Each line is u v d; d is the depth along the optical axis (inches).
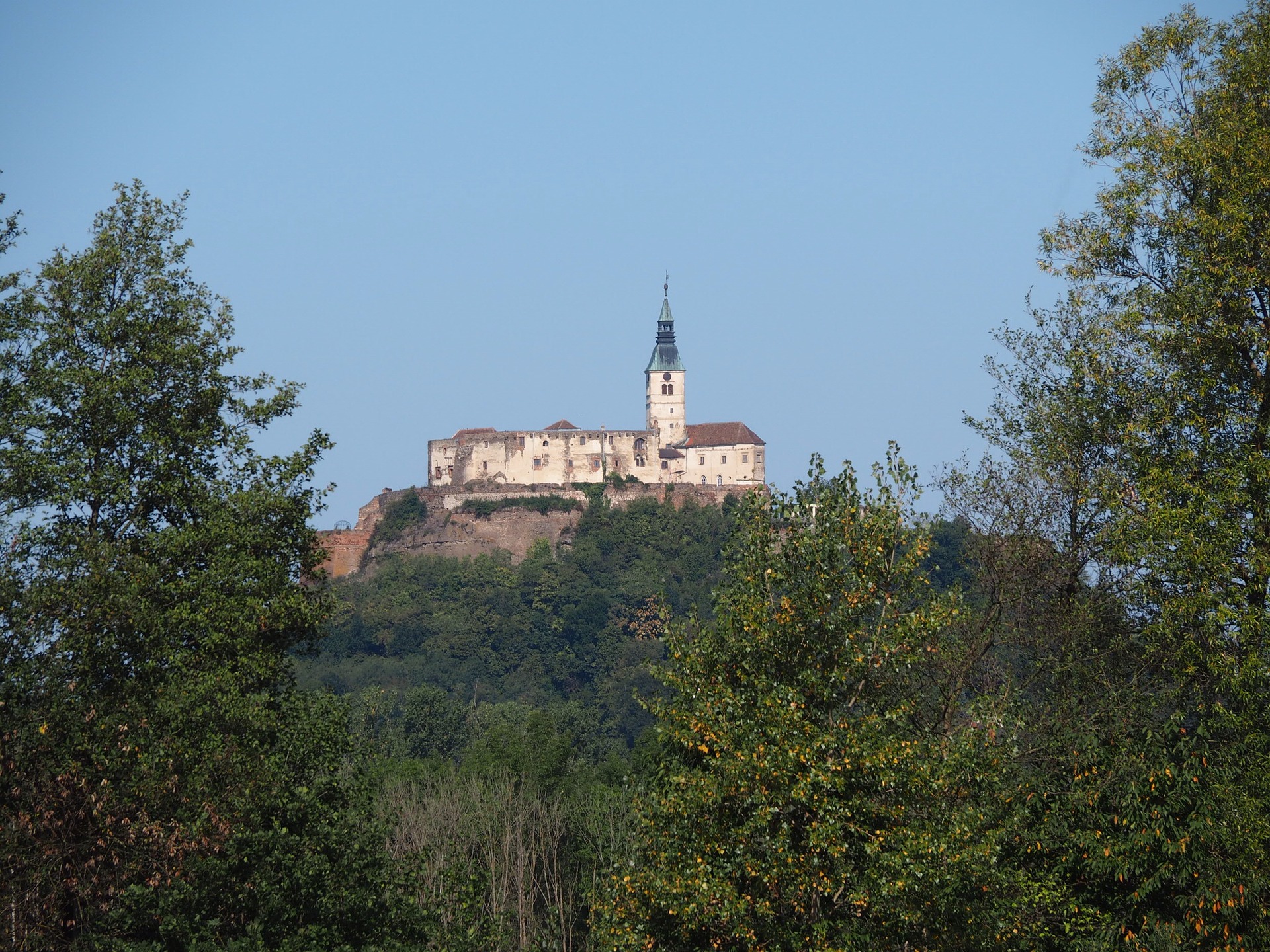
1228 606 5649.6
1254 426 6033.5
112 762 5290.4
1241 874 4943.4
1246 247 6082.7
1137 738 5482.3
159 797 5236.2
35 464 6333.7
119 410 6584.6
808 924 4557.1
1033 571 6166.3
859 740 4584.2
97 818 5187.0
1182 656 5757.9
